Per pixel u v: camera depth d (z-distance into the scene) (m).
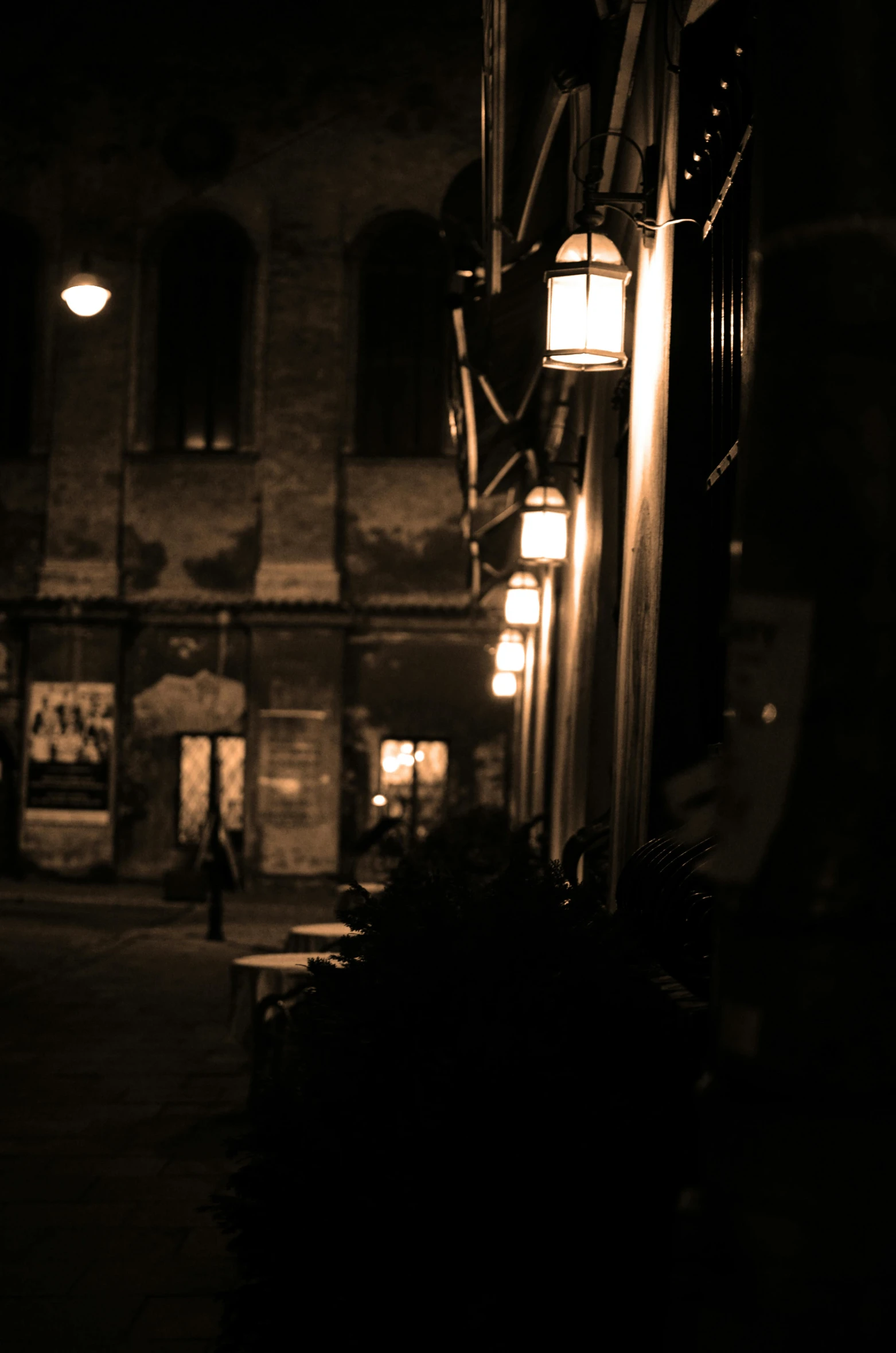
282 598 23.50
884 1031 1.28
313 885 23.06
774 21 1.45
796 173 1.39
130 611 23.47
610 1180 2.11
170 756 23.66
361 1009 2.52
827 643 1.31
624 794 4.35
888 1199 1.26
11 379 24.48
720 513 3.50
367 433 24.09
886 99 1.35
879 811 1.29
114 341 24.16
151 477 24.09
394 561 23.78
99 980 12.57
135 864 23.53
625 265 4.52
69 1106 7.28
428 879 2.91
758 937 1.32
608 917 2.64
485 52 5.20
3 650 23.89
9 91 24.55
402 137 24.17
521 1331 2.06
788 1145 1.28
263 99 24.30
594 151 5.31
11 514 24.30
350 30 24.31
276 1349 2.42
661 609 3.63
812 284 1.36
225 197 24.20
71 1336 3.91
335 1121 2.44
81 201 24.38
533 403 9.83
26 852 23.44
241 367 24.25
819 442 1.33
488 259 7.02
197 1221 5.13
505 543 15.74
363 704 23.52
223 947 15.63
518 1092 2.16
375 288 24.22
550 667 10.89
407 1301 2.21
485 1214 2.14
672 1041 2.23
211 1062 8.59
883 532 1.31
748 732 1.36
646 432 4.13
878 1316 1.25
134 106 24.42
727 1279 1.28
